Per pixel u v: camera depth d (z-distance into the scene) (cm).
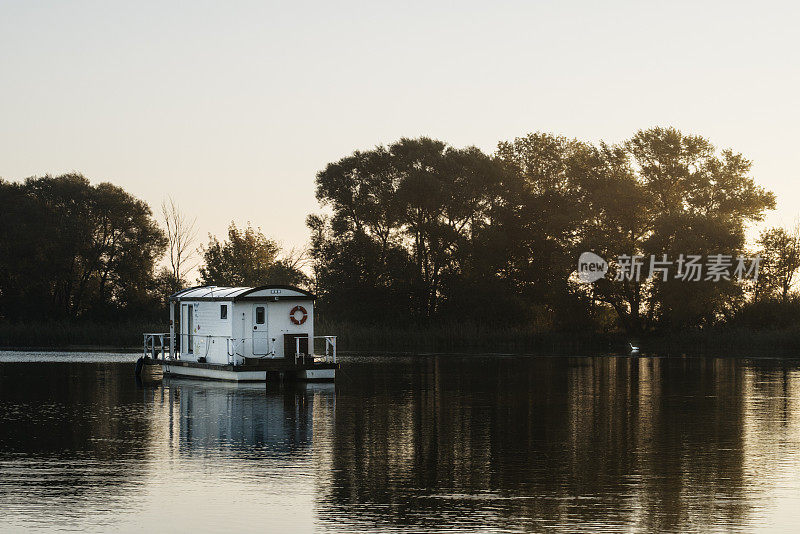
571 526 1508
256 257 10969
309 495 1723
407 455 2150
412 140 9444
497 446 2291
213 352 4219
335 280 9275
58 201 10350
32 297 10125
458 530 1482
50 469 1958
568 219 9075
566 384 4141
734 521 1542
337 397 3469
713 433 2533
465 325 8731
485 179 9462
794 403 3319
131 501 1670
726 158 9475
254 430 2541
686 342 7906
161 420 2752
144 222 10412
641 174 9494
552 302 9106
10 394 3569
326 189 9419
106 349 7462
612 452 2206
